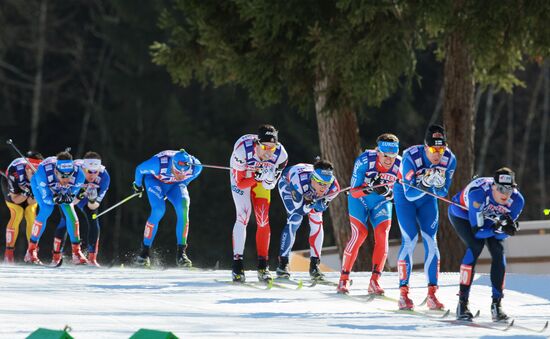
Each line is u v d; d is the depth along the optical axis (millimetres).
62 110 115312
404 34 49406
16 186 42500
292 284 34156
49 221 104812
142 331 17312
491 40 50531
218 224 98188
